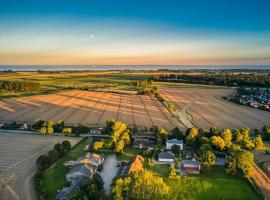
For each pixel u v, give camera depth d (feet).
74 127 431.02
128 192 207.51
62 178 265.95
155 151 326.44
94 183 232.32
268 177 273.33
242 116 558.97
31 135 404.36
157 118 531.09
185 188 250.57
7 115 536.01
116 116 543.39
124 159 314.96
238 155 276.00
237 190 249.34
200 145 346.13
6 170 282.56
